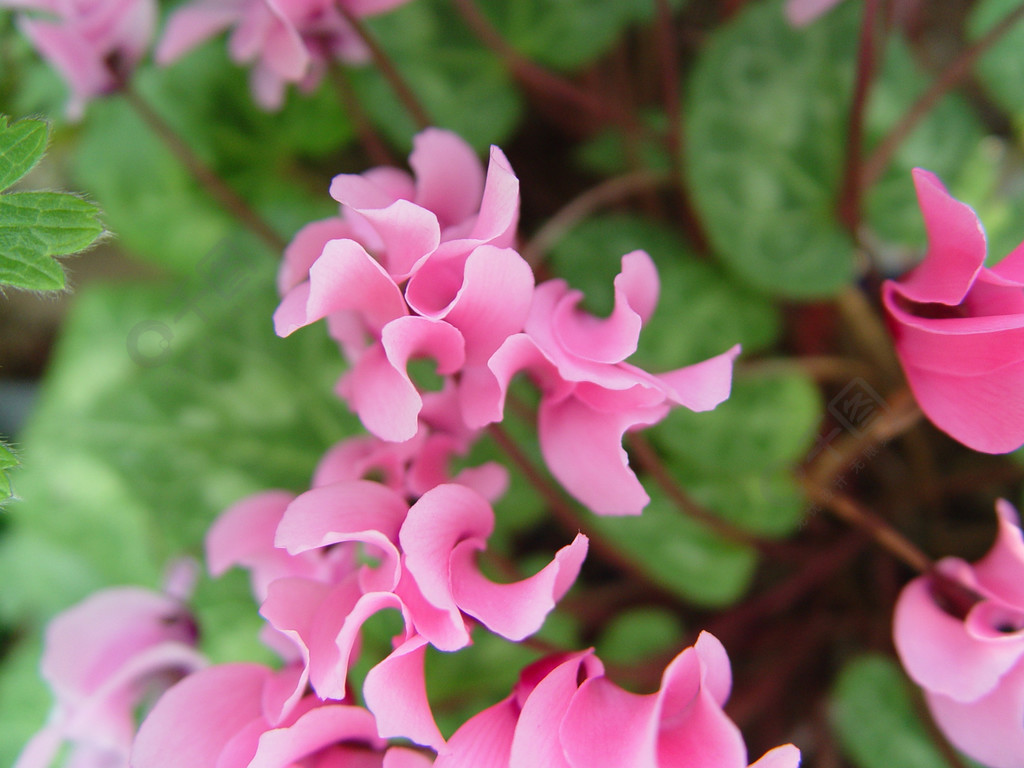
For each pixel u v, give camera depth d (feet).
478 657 1.05
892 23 1.12
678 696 0.68
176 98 1.27
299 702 0.70
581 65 1.20
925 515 1.13
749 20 1.08
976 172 1.11
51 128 0.85
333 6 0.90
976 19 1.13
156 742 0.71
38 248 0.85
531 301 0.70
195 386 1.12
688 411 1.07
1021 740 0.74
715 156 1.09
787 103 1.09
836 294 1.08
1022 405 0.70
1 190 0.85
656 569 1.05
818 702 1.11
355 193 0.71
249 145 1.28
